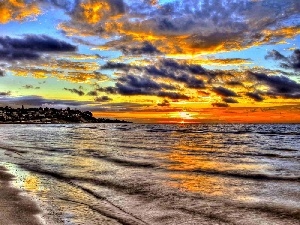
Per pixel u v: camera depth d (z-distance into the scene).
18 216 8.55
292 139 62.72
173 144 46.38
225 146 42.91
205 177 16.45
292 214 9.52
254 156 28.94
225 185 14.28
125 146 41.03
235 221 8.78
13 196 11.12
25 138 60.91
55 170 18.38
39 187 13.14
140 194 12.16
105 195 11.91
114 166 20.45
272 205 10.62
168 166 20.86
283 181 15.43
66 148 36.22
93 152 31.30
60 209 9.53
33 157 25.84
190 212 9.66
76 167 19.80
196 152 32.78
